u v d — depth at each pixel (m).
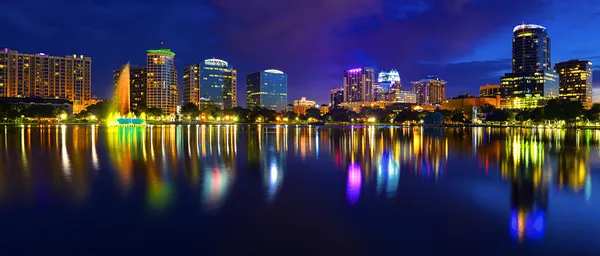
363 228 15.92
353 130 132.75
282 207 19.11
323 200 20.62
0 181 25.61
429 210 18.77
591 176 29.20
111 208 18.67
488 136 92.94
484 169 32.84
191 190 22.92
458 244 14.23
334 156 42.84
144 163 35.25
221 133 97.25
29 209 18.50
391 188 24.08
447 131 129.50
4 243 14.06
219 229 15.64
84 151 46.28
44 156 40.59
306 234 15.15
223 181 26.03
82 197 20.94
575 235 15.27
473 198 21.42
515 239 14.80
